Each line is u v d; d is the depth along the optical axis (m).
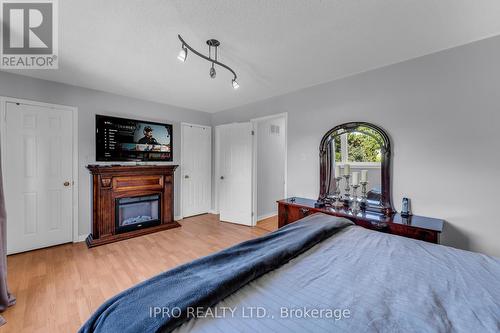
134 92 3.46
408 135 2.35
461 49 2.05
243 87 3.23
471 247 2.02
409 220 2.12
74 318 1.66
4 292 1.74
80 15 1.65
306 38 1.96
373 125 2.55
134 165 3.56
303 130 3.26
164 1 1.50
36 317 1.67
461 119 2.06
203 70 2.63
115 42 2.03
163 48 2.13
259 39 1.97
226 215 4.30
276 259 1.17
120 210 3.40
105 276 2.25
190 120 4.53
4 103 2.64
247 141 4.09
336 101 2.90
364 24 1.75
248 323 0.77
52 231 2.99
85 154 3.22
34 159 2.85
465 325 0.76
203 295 0.85
